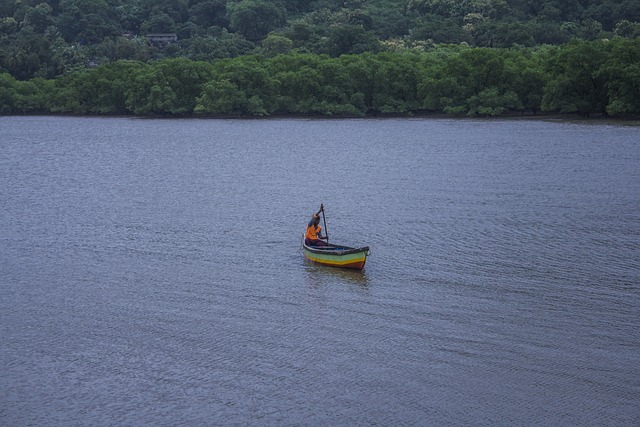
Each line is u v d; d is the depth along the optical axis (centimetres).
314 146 14025
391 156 12256
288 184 9662
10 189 9688
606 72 17125
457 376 3878
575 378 3834
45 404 3697
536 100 18962
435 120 19175
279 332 4456
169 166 11681
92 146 14775
